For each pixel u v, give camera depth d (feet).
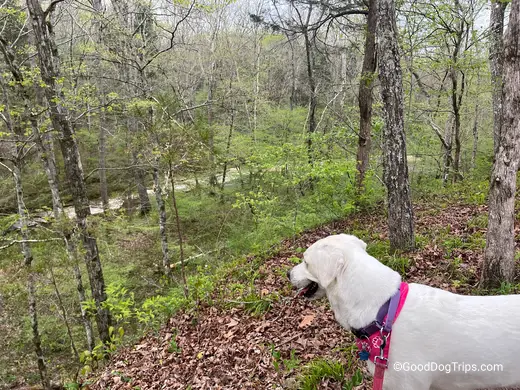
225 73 84.12
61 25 69.15
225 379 16.44
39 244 31.91
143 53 50.44
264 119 73.10
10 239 35.73
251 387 15.16
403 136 22.90
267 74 93.20
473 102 67.46
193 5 45.21
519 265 18.42
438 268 20.67
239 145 63.26
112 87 64.28
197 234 55.93
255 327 19.84
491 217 16.84
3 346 40.65
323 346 16.29
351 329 9.34
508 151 15.83
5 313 43.04
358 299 9.07
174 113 32.24
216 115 77.25
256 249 36.86
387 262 22.27
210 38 83.61
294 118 69.92
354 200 39.37
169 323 25.30
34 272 32.17
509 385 8.38
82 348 40.47
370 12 39.81
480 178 57.67
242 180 63.10
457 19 46.34
